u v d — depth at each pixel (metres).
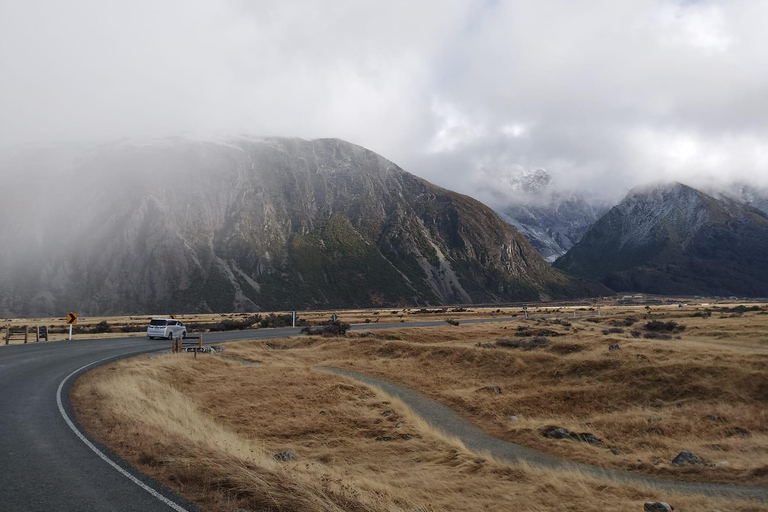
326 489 10.12
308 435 22.09
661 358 32.56
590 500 14.20
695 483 16.50
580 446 21.62
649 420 24.59
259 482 9.37
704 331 51.75
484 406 28.47
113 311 187.38
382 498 11.61
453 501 13.77
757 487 15.74
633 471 18.38
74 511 7.63
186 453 10.94
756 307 99.00
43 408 15.52
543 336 49.56
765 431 22.47
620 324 67.06
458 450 20.19
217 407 24.47
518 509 13.33
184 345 39.22
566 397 29.11
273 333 56.78
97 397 17.47
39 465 9.91
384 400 27.80
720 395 27.00
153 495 8.47
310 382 29.86
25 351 32.47
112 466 9.99
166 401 21.08
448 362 39.06
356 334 53.16
